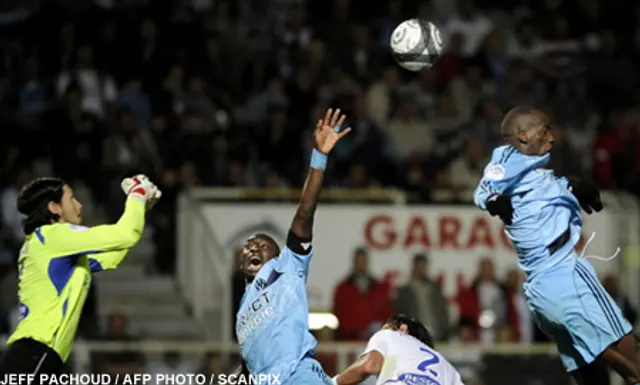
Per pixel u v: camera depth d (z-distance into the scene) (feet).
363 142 269.85
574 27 317.63
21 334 118.52
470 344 236.84
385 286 240.94
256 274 121.49
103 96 282.15
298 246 120.06
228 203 258.78
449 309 260.42
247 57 293.43
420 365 127.13
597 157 281.95
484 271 250.57
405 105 287.69
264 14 306.55
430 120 288.92
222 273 253.24
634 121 297.12
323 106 280.10
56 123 273.13
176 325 253.44
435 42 133.49
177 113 278.05
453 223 263.29
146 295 256.52
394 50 134.21
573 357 126.21
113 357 218.79
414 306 241.14
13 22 296.51
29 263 120.06
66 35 290.15
